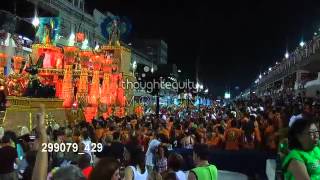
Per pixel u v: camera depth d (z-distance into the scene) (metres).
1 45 25.73
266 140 13.20
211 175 6.85
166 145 11.77
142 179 7.25
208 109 39.53
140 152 7.45
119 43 32.19
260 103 42.56
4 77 20.17
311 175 4.95
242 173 12.23
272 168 10.05
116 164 4.02
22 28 25.23
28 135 10.45
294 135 5.10
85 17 62.28
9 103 17.86
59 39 40.75
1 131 9.98
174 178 7.36
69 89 26.08
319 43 33.44
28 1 21.97
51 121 19.19
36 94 20.23
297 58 53.62
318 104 24.98
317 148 5.19
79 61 27.31
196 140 13.80
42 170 4.62
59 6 52.47
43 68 26.39
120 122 18.53
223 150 12.72
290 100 38.97
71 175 4.04
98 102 27.00
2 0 21.59
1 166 8.52
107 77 28.59
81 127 14.02
